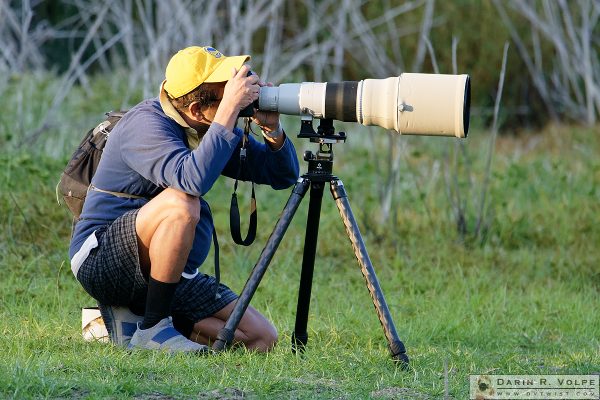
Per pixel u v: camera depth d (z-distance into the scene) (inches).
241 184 1266.0
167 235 629.0
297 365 630.5
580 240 1167.0
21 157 1093.8
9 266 911.7
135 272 645.9
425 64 2033.7
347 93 610.5
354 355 663.8
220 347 634.8
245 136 638.5
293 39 2039.9
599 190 1387.8
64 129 1363.2
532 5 1963.6
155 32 1849.2
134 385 550.9
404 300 913.5
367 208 1211.9
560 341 802.2
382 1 2053.4
